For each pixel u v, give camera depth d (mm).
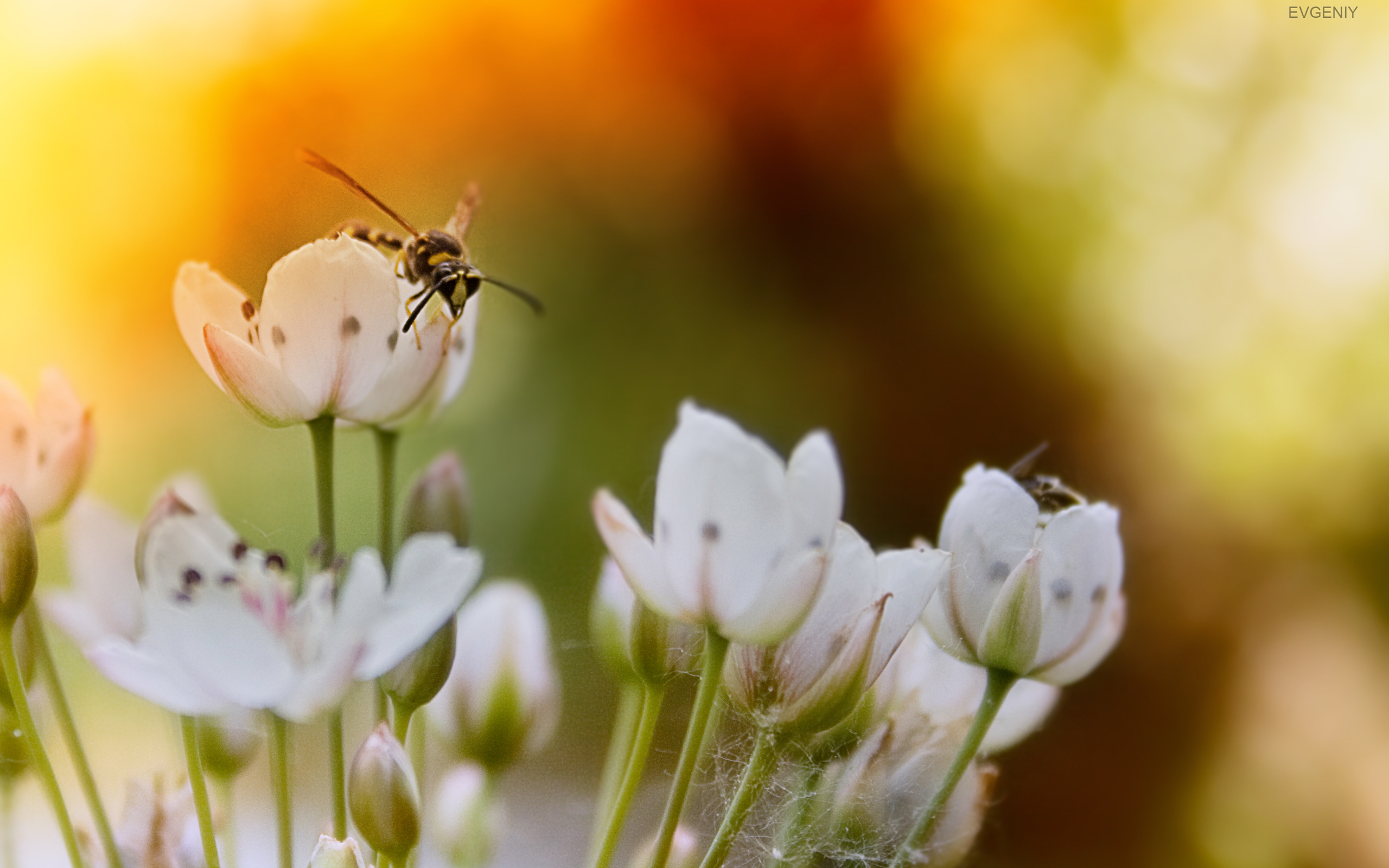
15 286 684
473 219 326
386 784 282
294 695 280
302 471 517
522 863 309
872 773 287
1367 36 669
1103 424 698
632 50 724
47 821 322
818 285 716
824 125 726
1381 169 664
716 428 279
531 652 297
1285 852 590
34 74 690
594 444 674
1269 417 678
